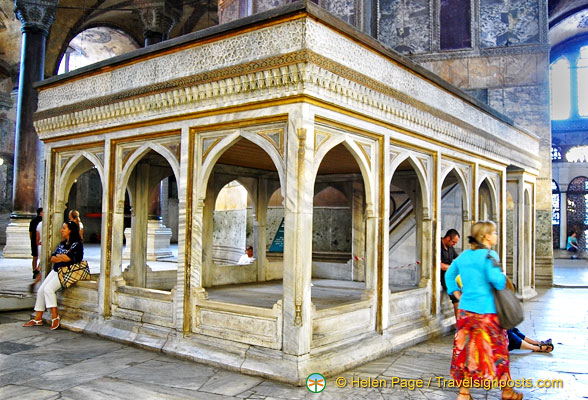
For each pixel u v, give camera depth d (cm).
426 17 1423
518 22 1358
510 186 1100
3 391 425
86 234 2728
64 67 2584
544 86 1331
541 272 1325
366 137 567
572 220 3269
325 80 473
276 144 489
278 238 1134
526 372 523
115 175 646
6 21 1812
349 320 537
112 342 600
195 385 443
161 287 869
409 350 593
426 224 696
